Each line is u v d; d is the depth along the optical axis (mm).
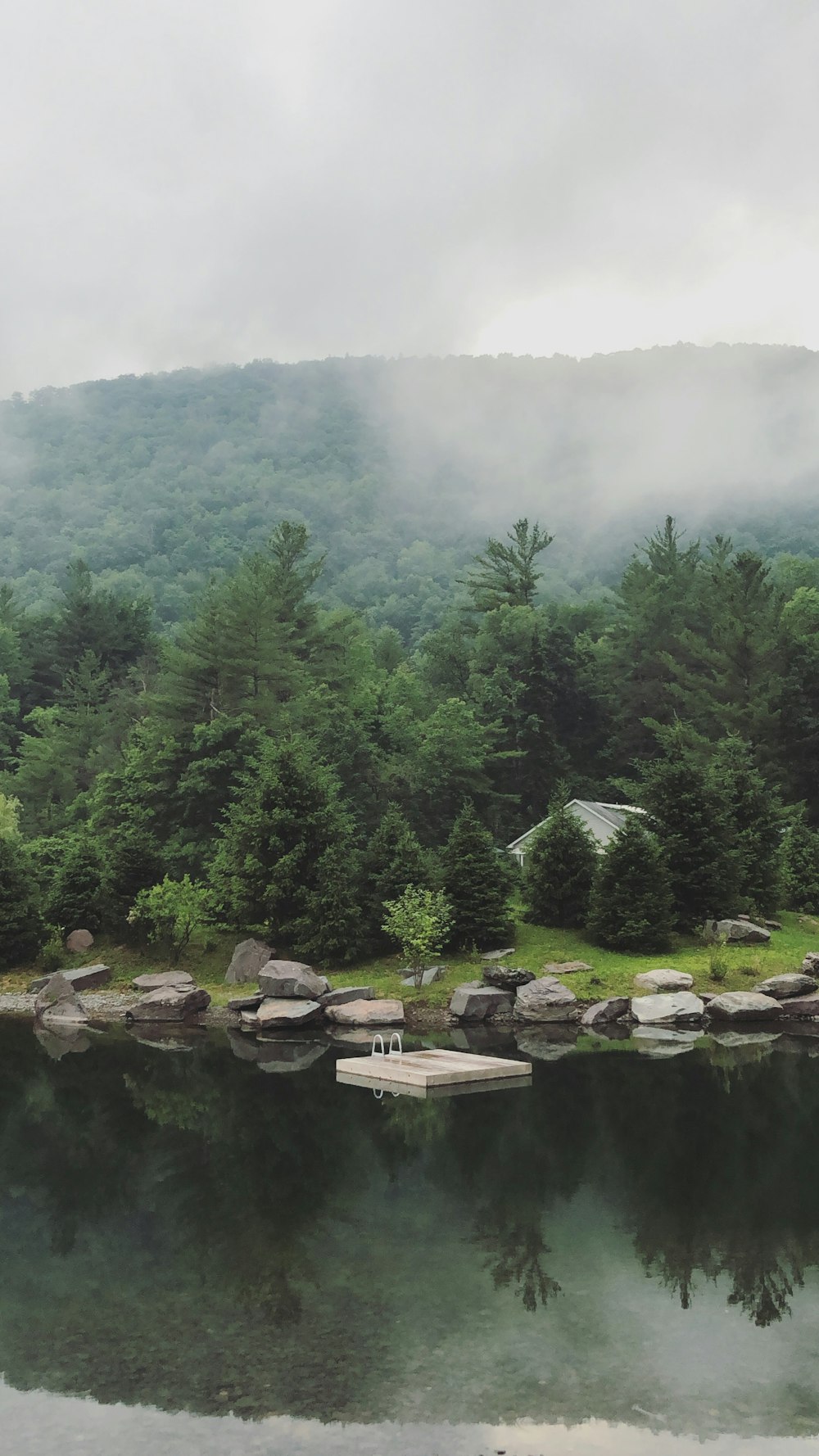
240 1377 9398
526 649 77562
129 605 102750
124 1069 24125
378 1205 14195
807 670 63281
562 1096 20766
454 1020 29734
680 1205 14086
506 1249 12492
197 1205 14328
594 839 43375
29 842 51625
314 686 65938
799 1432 8477
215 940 36781
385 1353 9844
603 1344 10000
